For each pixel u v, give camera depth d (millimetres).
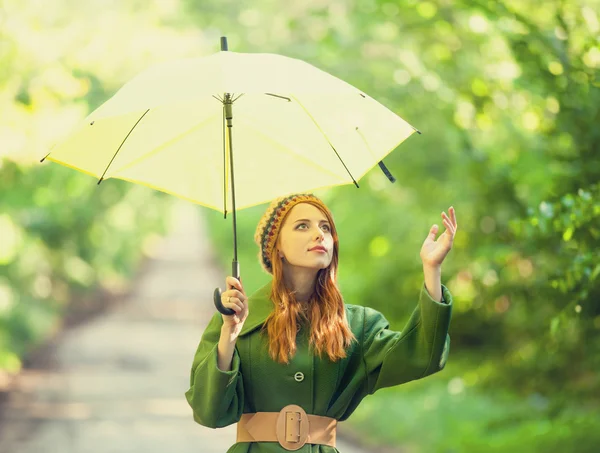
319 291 6004
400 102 17375
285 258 6023
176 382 26859
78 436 18891
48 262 39906
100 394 24516
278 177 6465
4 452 17312
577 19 10977
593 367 12531
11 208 25438
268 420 5883
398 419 18188
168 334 39344
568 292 10016
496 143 15750
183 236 123188
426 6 15039
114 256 58312
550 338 12367
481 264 14594
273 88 5438
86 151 6270
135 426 19984
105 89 25172
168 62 5891
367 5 17250
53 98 19688
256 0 24156
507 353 15141
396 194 21016
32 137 19344
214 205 6473
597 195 9414
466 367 15805
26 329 32188
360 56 18422
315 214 5949
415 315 5840
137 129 6359
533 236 10422
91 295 50906
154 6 25078
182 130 6418
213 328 5984
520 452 13422
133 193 55156
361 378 6000
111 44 23453
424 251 5758
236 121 6426
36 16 19156
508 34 11406
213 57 5746
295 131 6379
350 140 6270
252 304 6055
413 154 18281
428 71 15703
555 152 11453
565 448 12945
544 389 14047
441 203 18891
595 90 10438
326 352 5930
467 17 14875
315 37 19281
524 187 14070
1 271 31672
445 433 16125
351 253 21859
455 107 15492
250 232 58406
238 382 5840
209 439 18562
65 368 29359
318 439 5918
